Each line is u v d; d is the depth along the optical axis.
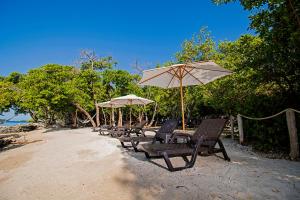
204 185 3.61
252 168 4.48
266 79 7.03
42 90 21.22
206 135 5.03
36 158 7.36
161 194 3.38
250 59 7.20
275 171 4.24
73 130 22.66
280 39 6.16
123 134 12.41
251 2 5.96
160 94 22.53
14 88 19.47
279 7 5.54
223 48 16.88
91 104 25.69
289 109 5.26
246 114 7.44
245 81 8.05
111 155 6.64
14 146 12.30
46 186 4.18
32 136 17.81
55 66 22.83
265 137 6.51
